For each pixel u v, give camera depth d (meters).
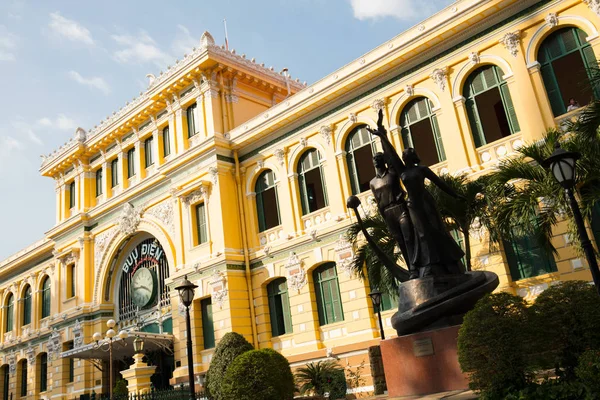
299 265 25.62
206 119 29.81
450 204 16.28
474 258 20.20
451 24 21.67
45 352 40.56
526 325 8.92
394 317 11.37
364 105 24.58
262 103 32.69
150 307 32.84
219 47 30.30
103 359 32.94
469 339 9.13
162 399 21.42
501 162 16.33
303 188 26.73
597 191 12.71
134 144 34.94
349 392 22.17
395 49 23.12
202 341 27.73
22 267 45.44
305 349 24.64
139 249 34.38
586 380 8.05
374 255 17.98
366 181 24.72
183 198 29.86
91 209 36.91
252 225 28.09
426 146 23.08
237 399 14.05
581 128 12.62
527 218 13.91
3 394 45.34
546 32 19.77
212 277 27.30
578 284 9.48
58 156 39.28
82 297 35.97
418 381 10.56
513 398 8.52
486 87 21.34
